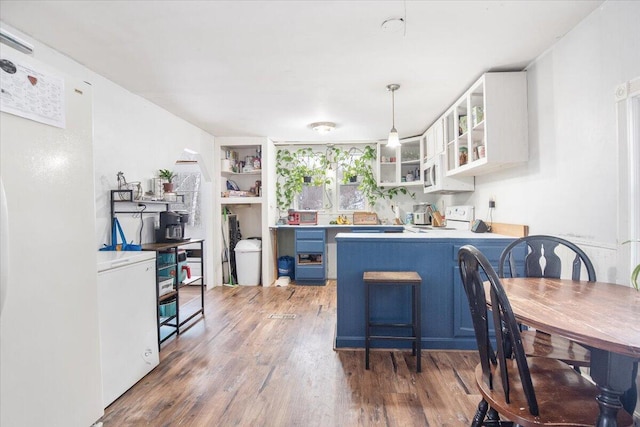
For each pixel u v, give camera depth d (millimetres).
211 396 1897
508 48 2201
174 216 3029
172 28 1909
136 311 2053
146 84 2725
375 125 4129
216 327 3020
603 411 923
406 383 2016
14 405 1081
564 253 2109
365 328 2283
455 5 1712
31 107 1144
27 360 1123
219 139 4668
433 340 2486
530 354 1387
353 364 2275
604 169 1786
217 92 2932
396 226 4719
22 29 1902
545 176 2299
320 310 3539
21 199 1108
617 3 1667
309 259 4906
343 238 2520
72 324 1304
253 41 2064
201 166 4383
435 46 2152
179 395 1910
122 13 1754
